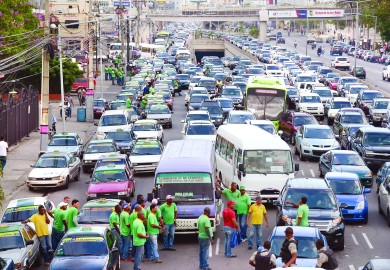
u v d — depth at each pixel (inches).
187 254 1418.6
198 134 2405.3
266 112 2832.2
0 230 1300.4
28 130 2974.9
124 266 1337.4
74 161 2159.2
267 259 1079.6
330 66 6417.3
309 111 3339.1
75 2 5634.8
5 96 3479.3
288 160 1780.3
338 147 2381.9
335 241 1411.2
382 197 1697.8
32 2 5147.6
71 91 4544.8
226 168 1907.0
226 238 1384.1
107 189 1786.4
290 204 1454.2
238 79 4421.8
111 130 2583.7
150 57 7342.5
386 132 2304.4
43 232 1347.2
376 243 1488.7
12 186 2102.6
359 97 3550.7
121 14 6141.7
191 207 1487.5
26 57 3051.2
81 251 1200.2
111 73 5280.5
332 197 1461.6
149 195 1480.1
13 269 1187.3
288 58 6284.5
